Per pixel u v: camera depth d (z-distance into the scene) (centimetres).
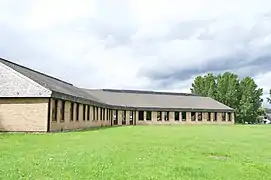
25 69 3297
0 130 2708
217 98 8994
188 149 1500
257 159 1243
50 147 1448
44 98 2697
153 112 5800
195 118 6119
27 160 1039
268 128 4212
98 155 1190
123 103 5569
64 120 3042
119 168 938
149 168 955
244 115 8656
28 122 2692
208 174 902
